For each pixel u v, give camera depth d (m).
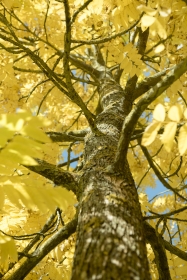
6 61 3.67
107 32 3.65
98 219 1.78
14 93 4.25
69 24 2.31
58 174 2.37
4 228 2.59
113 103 3.52
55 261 3.14
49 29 3.66
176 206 4.54
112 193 2.00
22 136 1.25
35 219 3.31
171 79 1.78
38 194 1.46
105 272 1.44
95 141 2.71
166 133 1.53
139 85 3.87
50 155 4.26
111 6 2.59
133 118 1.96
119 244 1.60
